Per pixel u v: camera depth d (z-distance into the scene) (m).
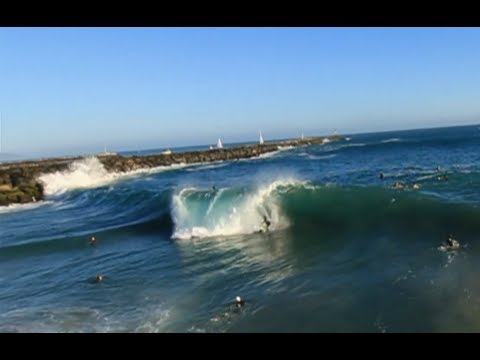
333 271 9.84
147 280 10.62
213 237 14.50
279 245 12.64
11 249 15.41
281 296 8.65
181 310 8.47
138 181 41.06
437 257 9.90
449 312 7.13
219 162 67.81
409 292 8.09
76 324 8.23
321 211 15.12
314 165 46.12
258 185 16.78
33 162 62.78
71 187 40.06
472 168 27.52
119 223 19.02
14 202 33.47
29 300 10.00
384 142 91.75
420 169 31.61
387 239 11.88
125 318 8.31
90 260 13.16
